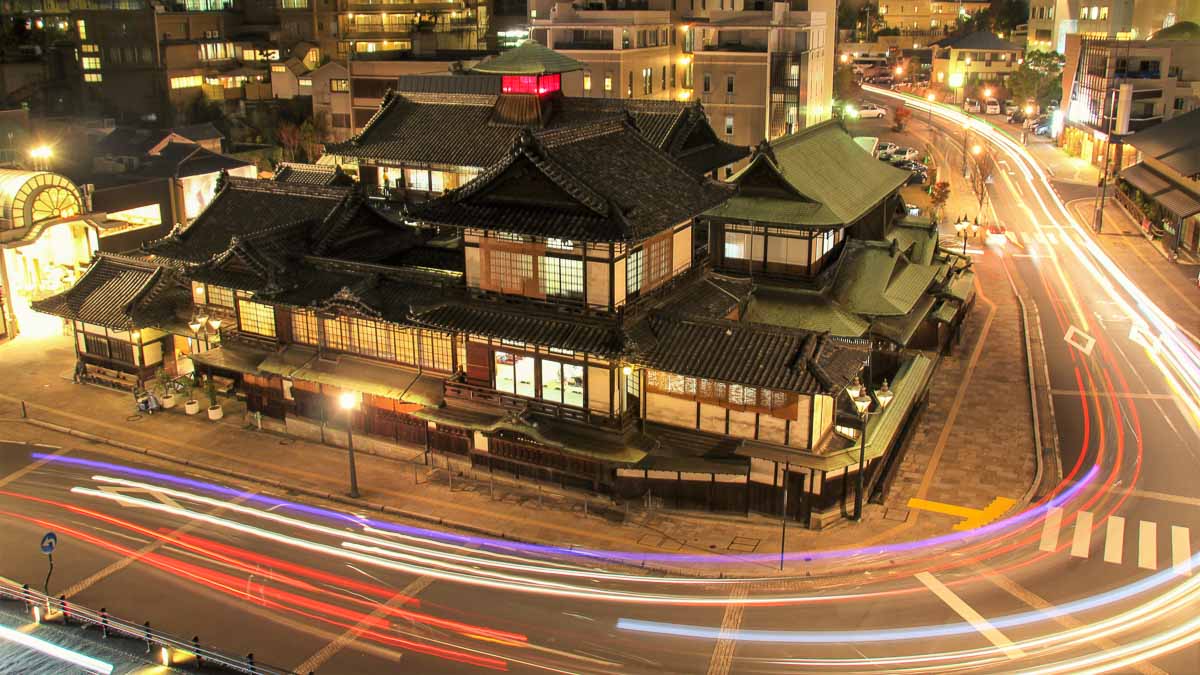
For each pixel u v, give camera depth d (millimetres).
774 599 37031
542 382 44750
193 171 88750
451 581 38781
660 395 43875
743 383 40219
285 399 53000
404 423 49438
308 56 154250
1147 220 93688
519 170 42031
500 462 46656
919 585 37500
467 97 68000
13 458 50875
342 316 50188
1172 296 75312
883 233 61438
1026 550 39750
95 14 142500
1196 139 93438
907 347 62062
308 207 60594
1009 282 79812
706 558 40031
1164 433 51188
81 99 147250
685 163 65750
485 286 45062
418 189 67188
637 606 36844
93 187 78500
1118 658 32625
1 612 36750
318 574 39406
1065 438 50781
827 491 41750
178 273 59469
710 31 108312
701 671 32844
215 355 54031
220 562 40469
